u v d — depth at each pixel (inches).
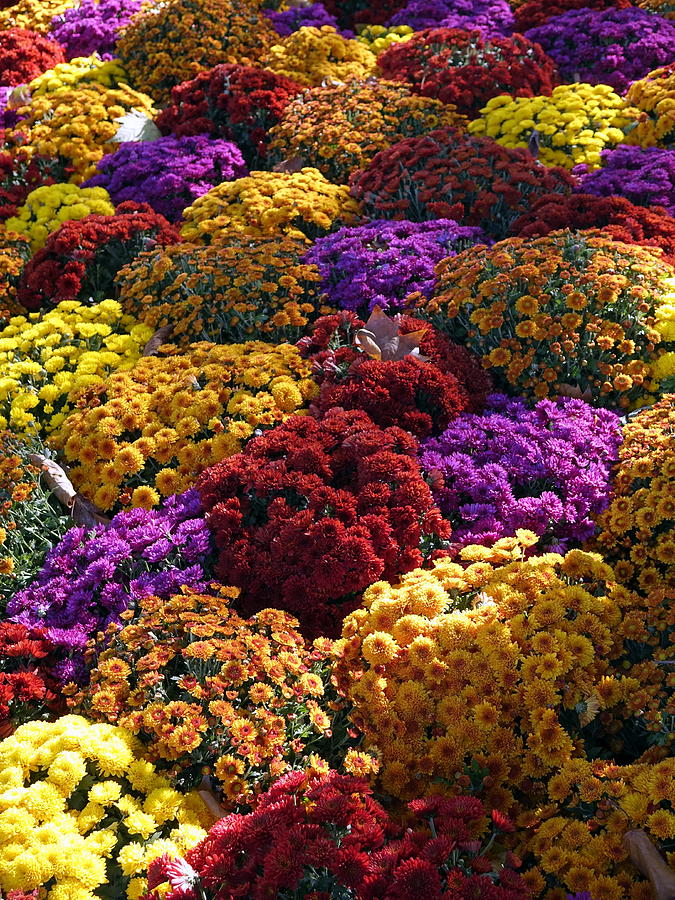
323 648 144.3
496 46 386.3
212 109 377.7
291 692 136.6
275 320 238.1
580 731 139.5
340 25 510.0
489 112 357.1
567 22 415.8
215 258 261.9
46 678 157.4
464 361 216.7
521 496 187.8
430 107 357.1
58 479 201.8
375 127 343.9
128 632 147.0
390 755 134.6
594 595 151.9
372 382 197.2
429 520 170.2
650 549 166.6
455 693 136.8
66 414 223.8
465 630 140.6
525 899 102.9
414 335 213.3
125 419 205.5
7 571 179.3
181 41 433.1
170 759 130.0
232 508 173.5
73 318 253.8
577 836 119.3
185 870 107.4
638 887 112.7
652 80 363.6
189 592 154.6
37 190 335.0
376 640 139.2
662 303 212.8
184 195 338.6
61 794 121.6
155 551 169.6
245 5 468.4
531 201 289.7
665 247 254.2
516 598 143.6
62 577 173.9
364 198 305.1
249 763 130.8
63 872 110.7
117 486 197.9
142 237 292.0
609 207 263.4
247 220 295.7
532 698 133.3
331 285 259.4
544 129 338.3
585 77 400.5
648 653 146.7
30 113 394.0
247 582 166.9
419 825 129.3
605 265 217.2
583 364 209.3
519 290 219.5
